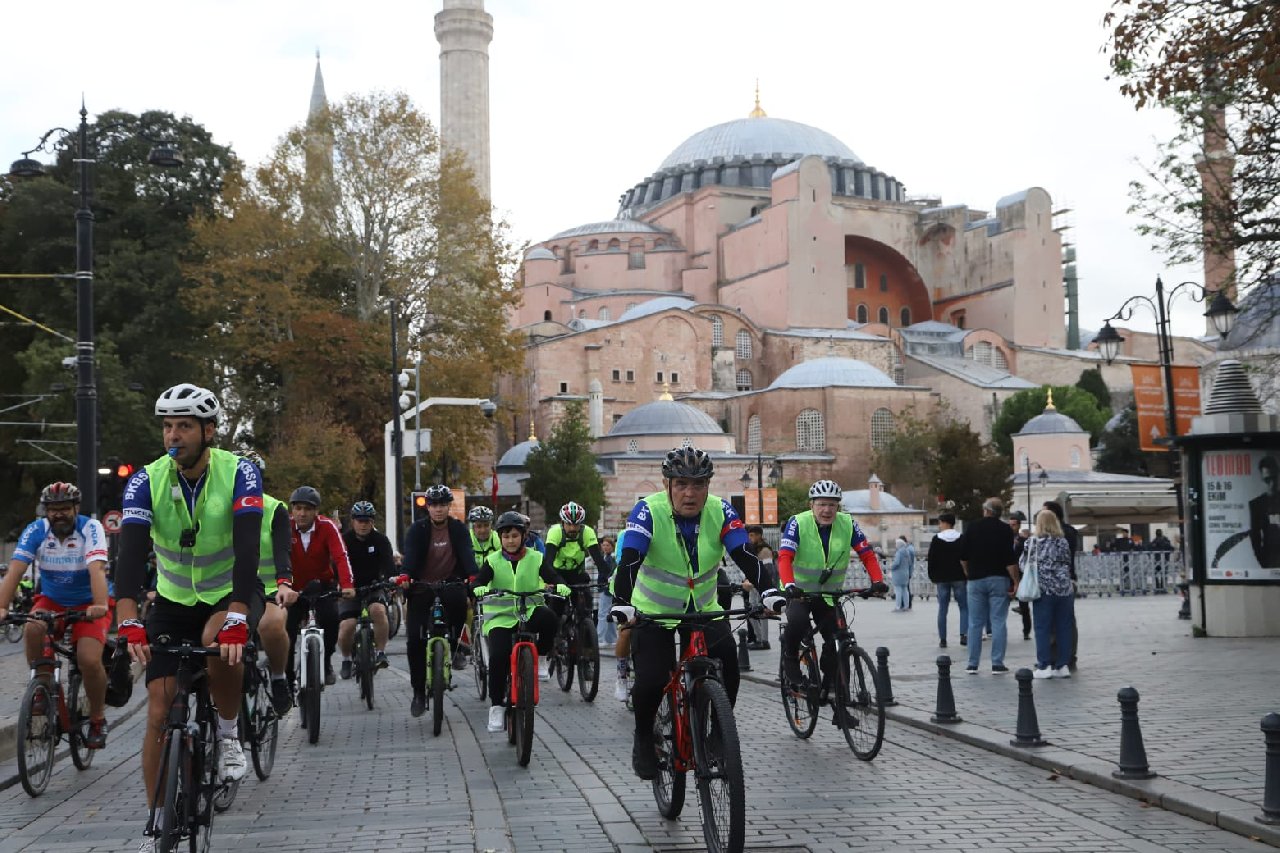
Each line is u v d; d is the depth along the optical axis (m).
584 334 113.06
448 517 12.12
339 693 15.07
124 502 5.98
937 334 130.25
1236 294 20.78
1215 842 6.58
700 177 142.50
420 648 11.95
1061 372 124.50
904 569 33.00
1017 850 6.42
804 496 92.56
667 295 130.00
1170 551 38.03
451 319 56.41
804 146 145.00
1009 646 19.33
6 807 8.16
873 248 136.50
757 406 110.88
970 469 85.50
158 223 55.69
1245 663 15.18
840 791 8.09
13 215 52.44
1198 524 19.55
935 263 137.62
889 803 7.66
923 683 14.08
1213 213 17.58
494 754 9.91
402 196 55.41
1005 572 15.12
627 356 113.69
